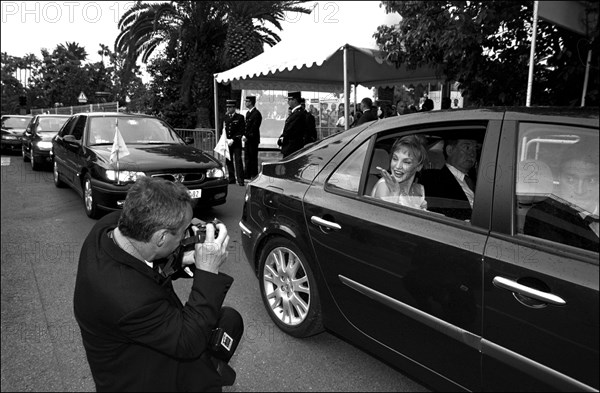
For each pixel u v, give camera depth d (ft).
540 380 5.91
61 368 9.21
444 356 7.11
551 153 6.61
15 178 34.19
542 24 14.21
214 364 6.07
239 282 13.64
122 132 23.25
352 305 8.62
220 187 20.47
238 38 54.65
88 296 5.10
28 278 13.89
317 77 33.09
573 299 5.64
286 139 28.32
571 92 14.78
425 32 15.49
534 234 6.43
